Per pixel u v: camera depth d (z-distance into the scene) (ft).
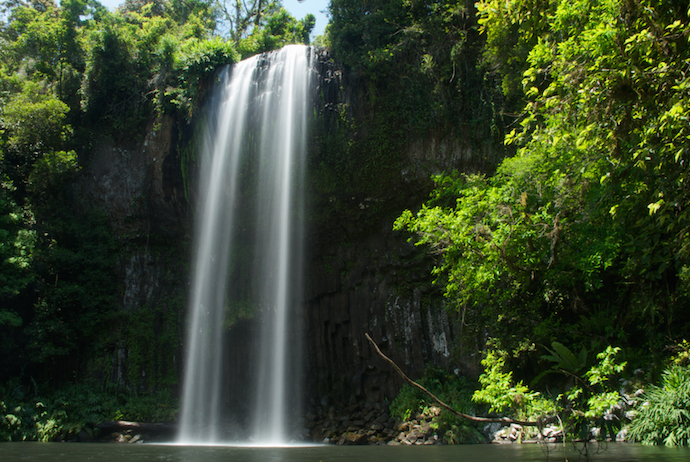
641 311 33.65
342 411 69.67
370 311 72.95
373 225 75.05
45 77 90.79
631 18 20.30
